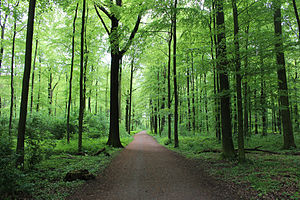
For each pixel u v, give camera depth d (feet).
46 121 47.96
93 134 53.21
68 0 31.17
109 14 43.65
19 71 56.54
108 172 21.40
